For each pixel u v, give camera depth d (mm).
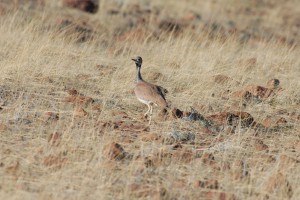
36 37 46656
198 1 80938
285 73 46812
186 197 25234
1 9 57281
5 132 30125
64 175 25781
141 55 47906
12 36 46438
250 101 38531
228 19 76000
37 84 37406
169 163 28062
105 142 29188
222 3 83062
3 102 34219
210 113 35969
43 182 25375
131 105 35969
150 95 32688
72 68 41531
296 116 36500
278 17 83500
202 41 54844
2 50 43188
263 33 71250
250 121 34500
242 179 26719
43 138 29641
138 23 65000
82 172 26234
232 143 30484
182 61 45812
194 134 31531
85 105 34938
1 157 27297
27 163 26891
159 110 35156
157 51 49531
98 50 49500
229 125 34062
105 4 69625
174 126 32938
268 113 36781
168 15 71812
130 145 29531
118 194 25125
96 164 26516
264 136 32750
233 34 60750
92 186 25438
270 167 28297
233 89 40000
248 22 77125
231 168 27812
